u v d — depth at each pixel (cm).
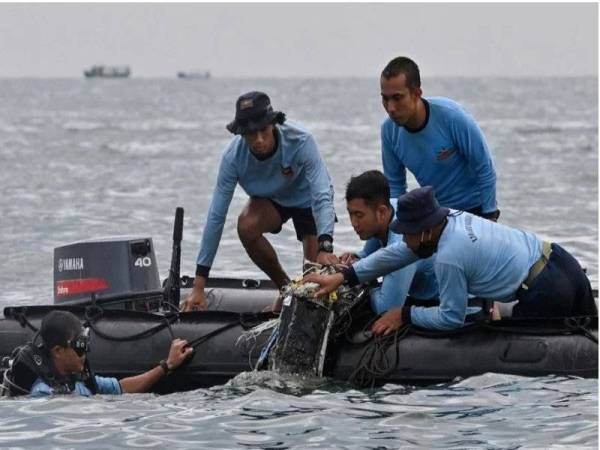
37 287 4391
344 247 5156
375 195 2684
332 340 2778
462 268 2611
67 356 2652
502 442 2300
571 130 18000
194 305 3028
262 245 3116
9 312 2947
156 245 5306
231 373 2798
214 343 2827
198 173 9762
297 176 3016
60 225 6169
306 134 2969
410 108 2794
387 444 2302
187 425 2445
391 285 2753
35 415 2509
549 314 2695
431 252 2639
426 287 2842
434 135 2825
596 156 11556
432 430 2381
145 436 2375
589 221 6191
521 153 12175
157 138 16462
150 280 3041
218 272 4591
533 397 2558
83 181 8938
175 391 2816
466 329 2727
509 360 2688
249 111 2883
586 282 2739
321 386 2716
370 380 2719
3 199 7469
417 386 2700
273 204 3089
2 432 2408
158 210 6856
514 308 2748
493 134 16600
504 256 2639
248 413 2517
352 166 10250
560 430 2358
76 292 3000
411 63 2791
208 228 3019
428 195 2586
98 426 2441
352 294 2788
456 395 2595
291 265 4681
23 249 5300
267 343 2791
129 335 2870
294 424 2436
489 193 2850
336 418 2469
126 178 9231
